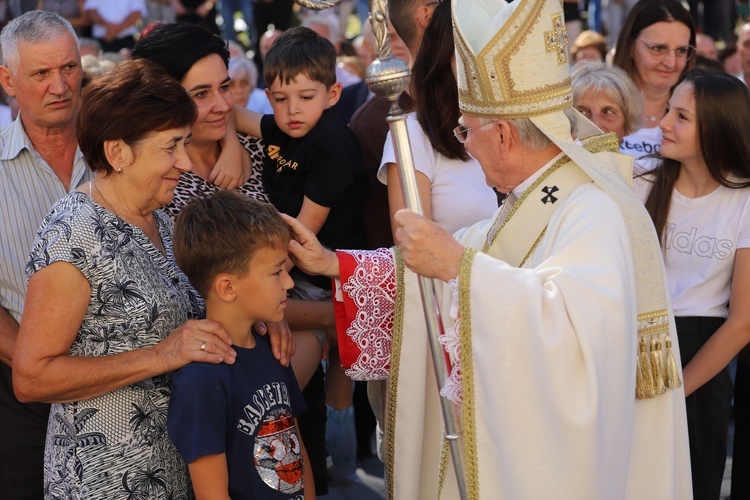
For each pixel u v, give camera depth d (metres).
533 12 2.46
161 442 2.61
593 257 2.40
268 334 2.76
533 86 2.50
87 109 2.55
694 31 4.76
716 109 3.32
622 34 4.77
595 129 2.66
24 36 3.07
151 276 2.60
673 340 2.58
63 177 3.26
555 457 2.34
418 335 2.88
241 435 2.54
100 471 2.54
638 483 2.59
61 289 2.47
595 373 2.31
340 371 3.52
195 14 9.16
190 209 2.60
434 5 3.48
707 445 3.46
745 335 3.28
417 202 2.47
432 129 3.17
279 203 3.40
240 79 6.59
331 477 4.93
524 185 2.63
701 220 3.43
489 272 2.40
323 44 3.38
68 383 2.47
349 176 3.32
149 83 2.56
